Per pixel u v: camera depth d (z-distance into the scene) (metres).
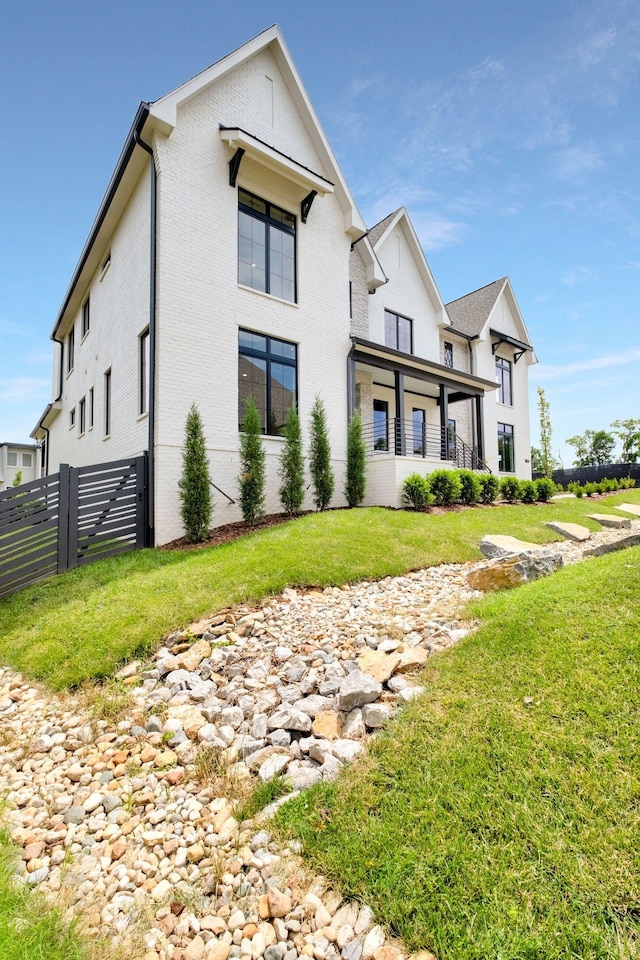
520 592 4.55
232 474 9.50
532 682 2.93
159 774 2.90
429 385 15.38
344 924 1.82
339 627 4.66
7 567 6.75
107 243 12.34
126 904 2.04
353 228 12.18
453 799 2.23
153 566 6.79
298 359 10.95
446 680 3.23
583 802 2.08
